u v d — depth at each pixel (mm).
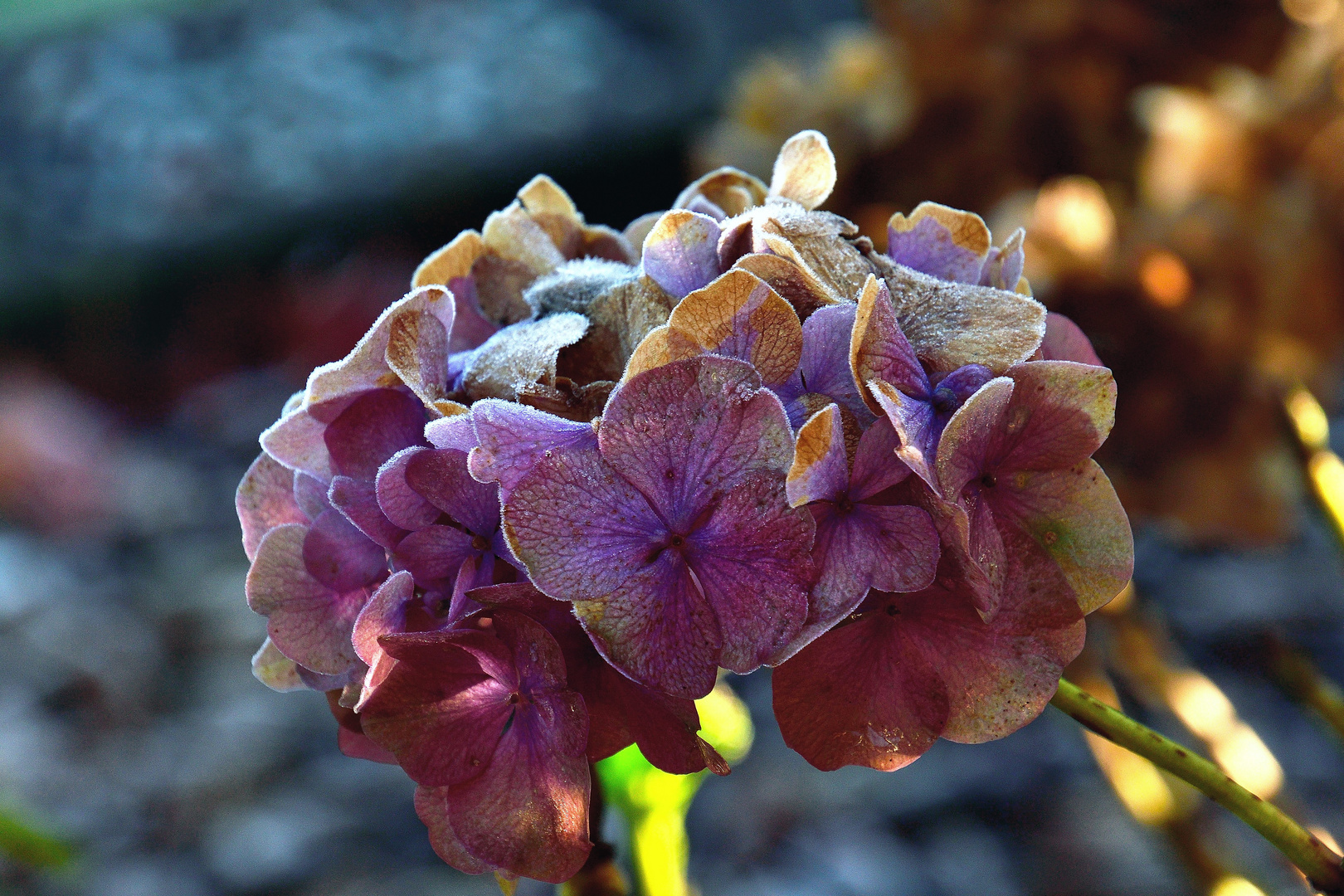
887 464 475
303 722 1639
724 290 473
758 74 911
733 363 471
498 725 494
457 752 492
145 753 1564
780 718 489
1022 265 513
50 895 1309
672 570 475
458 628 484
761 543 472
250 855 1379
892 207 823
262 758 1547
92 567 2029
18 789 1449
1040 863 1246
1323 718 595
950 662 490
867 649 488
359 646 486
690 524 476
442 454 483
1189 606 1553
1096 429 484
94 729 1615
